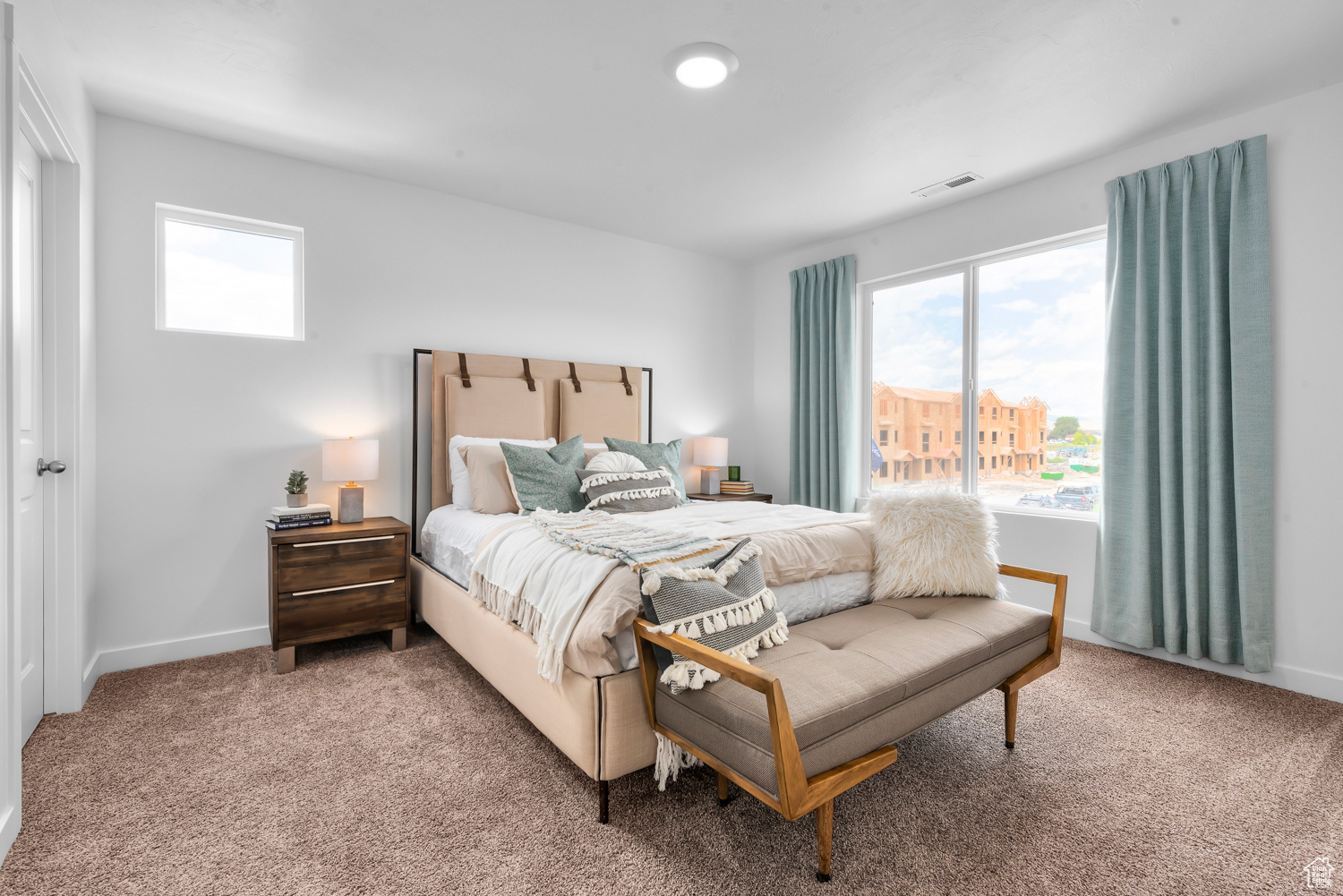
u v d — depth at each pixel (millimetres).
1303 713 2402
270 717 2311
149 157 2838
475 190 3619
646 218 4094
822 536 2400
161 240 2934
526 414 3805
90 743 2100
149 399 2846
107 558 2756
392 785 1872
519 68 2389
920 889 1453
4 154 1557
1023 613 2215
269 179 3133
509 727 2254
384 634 3316
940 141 2975
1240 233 2684
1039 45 2229
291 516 2922
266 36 2189
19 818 1598
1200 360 2826
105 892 1420
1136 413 2992
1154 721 2340
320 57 2322
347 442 3037
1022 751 2113
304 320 3238
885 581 2438
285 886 1442
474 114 2738
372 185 3430
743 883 1467
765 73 2418
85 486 2500
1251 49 2246
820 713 1434
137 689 2549
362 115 2752
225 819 1695
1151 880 1489
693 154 3127
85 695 2463
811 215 4008
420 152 3129
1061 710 2430
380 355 3467
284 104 2662
